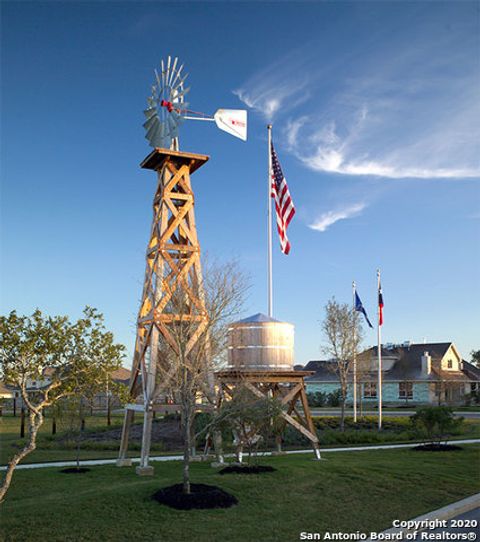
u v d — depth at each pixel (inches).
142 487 613.6
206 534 493.0
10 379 516.7
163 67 906.7
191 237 861.8
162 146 885.2
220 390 832.3
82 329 542.0
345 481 683.4
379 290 1561.3
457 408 2368.4
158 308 792.9
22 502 590.6
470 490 691.4
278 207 1090.1
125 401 589.6
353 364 1790.1
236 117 949.2
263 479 665.0
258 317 861.8
